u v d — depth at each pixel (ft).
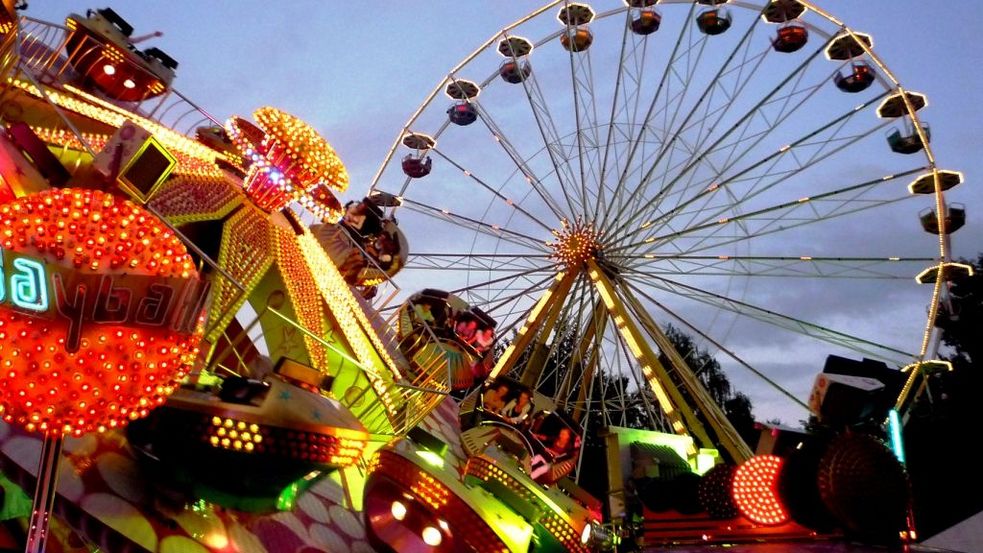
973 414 136.05
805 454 63.67
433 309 52.60
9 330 17.92
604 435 90.48
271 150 35.83
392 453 31.55
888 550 58.95
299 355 38.37
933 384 139.64
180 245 20.45
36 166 24.64
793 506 64.08
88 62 37.40
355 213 56.24
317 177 36.01
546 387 115.75
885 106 105.29
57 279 18.26
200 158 37.68
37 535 18.52
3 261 17.80
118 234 19.43
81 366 18.42
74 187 22.49
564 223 107.34
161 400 19.75
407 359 50.88
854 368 62.39
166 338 19.49
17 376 17.99
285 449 24.32
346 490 36.58
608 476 88.58
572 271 104.68
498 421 38.68
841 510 59.21
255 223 37.47
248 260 35.91
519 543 32.04
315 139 36.55
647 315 104.06
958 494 129.59
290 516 29.55
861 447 59.21
